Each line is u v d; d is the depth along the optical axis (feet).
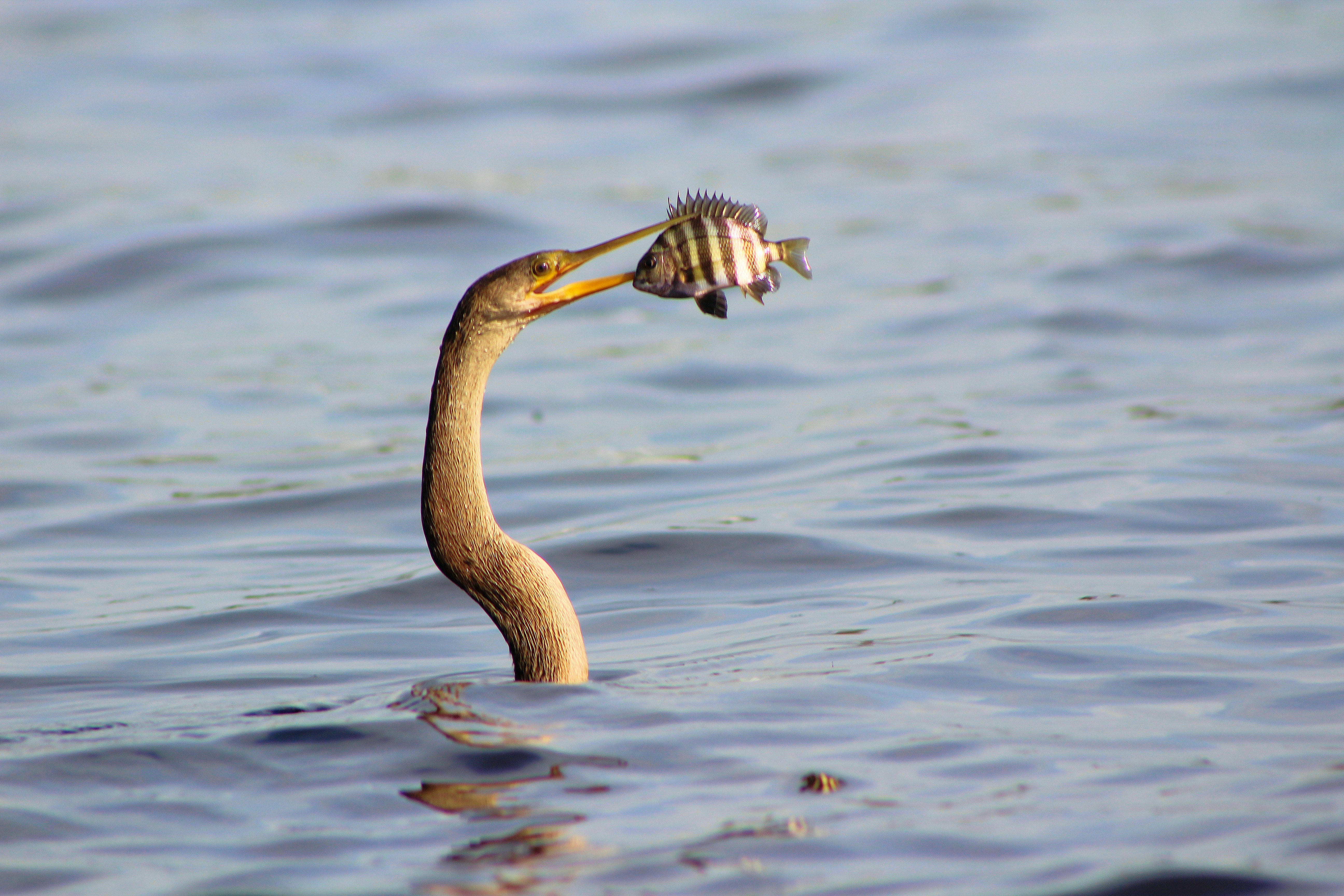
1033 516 43.55
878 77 144.05
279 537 46.01
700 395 63.93
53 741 26.21
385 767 24.21
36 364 72.59
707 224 26.58
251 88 148.77
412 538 45.42
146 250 94.17
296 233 99.40
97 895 19.72
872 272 86.38
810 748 24.73
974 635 32.27
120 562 43.50
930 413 58.29
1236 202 97.81
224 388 67.10
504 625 29.12
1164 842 20.49
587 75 148.97
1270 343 67.67
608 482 50.75
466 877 20.06
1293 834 20.56
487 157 121.29
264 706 28.66
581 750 24.71
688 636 33.65
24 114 139.85
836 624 33.99
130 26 179.52
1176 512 43.29
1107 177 107.76
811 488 48.44
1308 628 32.09
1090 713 26.63
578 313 83.15
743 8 175.22
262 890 19.76
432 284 88.48
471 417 28.25
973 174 110.83
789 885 19.61
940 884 19.48
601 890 19.58
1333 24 152.97
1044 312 75.20
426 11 182.60
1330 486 45.29
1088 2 173.27
